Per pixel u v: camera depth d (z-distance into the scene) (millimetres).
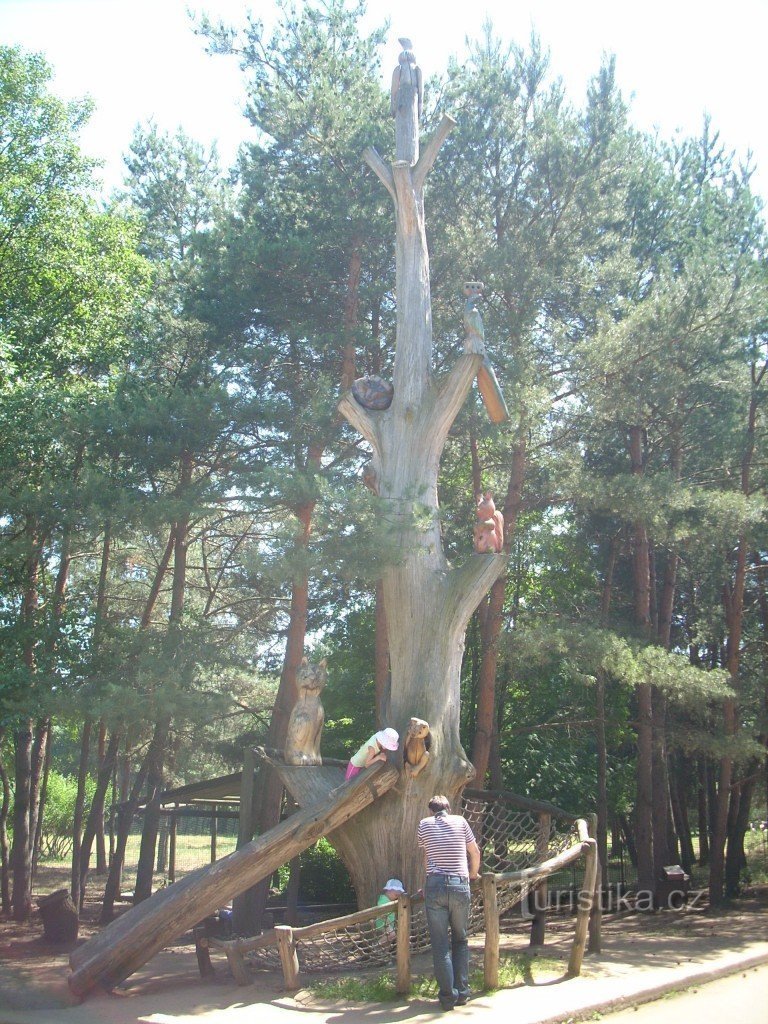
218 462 15430
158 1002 8383
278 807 14930
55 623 13375
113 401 13938
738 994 8547
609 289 17297
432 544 12023
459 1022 6996
